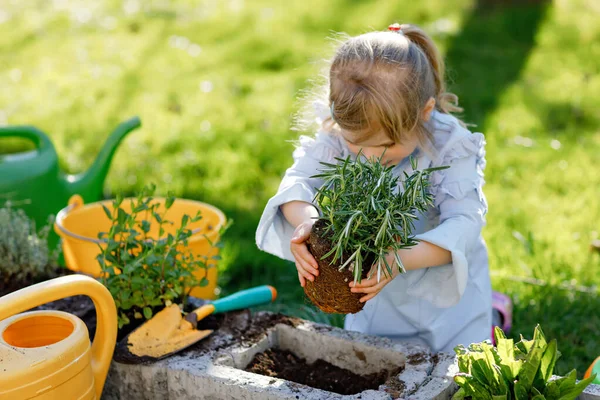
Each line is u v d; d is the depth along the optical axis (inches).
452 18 253.3
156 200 102.8
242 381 68.2
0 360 60.2
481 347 63.9
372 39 75.7
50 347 62.1
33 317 68.1
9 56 232.8
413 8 261.7
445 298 78.7
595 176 149.8
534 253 118.6
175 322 76.7
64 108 191.3
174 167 155.4
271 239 81.9
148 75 214.5
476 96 191.6
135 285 78.0
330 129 81.4
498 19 249.0
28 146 174.2
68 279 63.5
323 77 83.5
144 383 72.9
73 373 62.8
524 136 170.2
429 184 66.5
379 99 71.3
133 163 157.6
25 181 108.3
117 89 204.1
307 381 74.5
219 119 181.3
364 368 75.3
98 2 283.9
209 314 81.2
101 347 68.5
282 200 78.0
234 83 206.2
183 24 259.0
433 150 77.9
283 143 166.1
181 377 71.1
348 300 65.1
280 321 80.2
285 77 210.4
